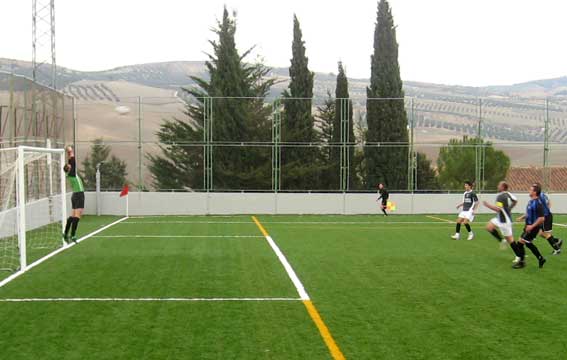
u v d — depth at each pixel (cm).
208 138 3147
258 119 3416
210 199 3008
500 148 3528
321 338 750
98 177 2934
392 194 3109
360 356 682
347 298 984
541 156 3222
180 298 980
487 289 1064
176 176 3188
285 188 3183
